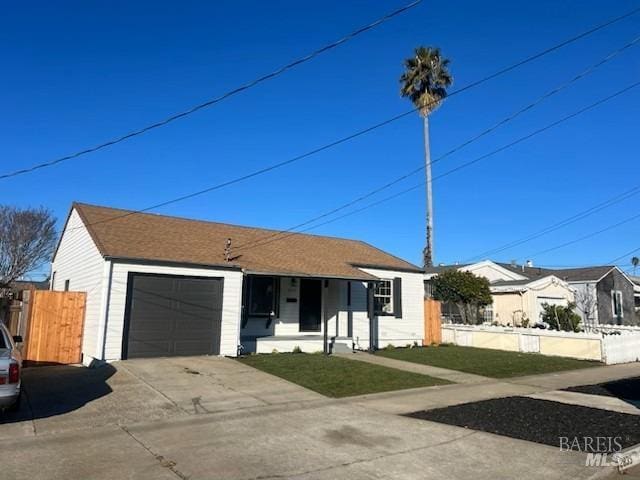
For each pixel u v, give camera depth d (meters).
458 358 17.94
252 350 16.91
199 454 6.77
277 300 18.38
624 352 19.16
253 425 8.37
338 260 20.27
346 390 11.62
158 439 7.42
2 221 37.66
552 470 6.38
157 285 14.47
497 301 31.33
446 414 9.47
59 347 13.93
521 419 9.08
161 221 18.73
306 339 18.03
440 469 6.38
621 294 36.91
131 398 9.91
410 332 21.95
